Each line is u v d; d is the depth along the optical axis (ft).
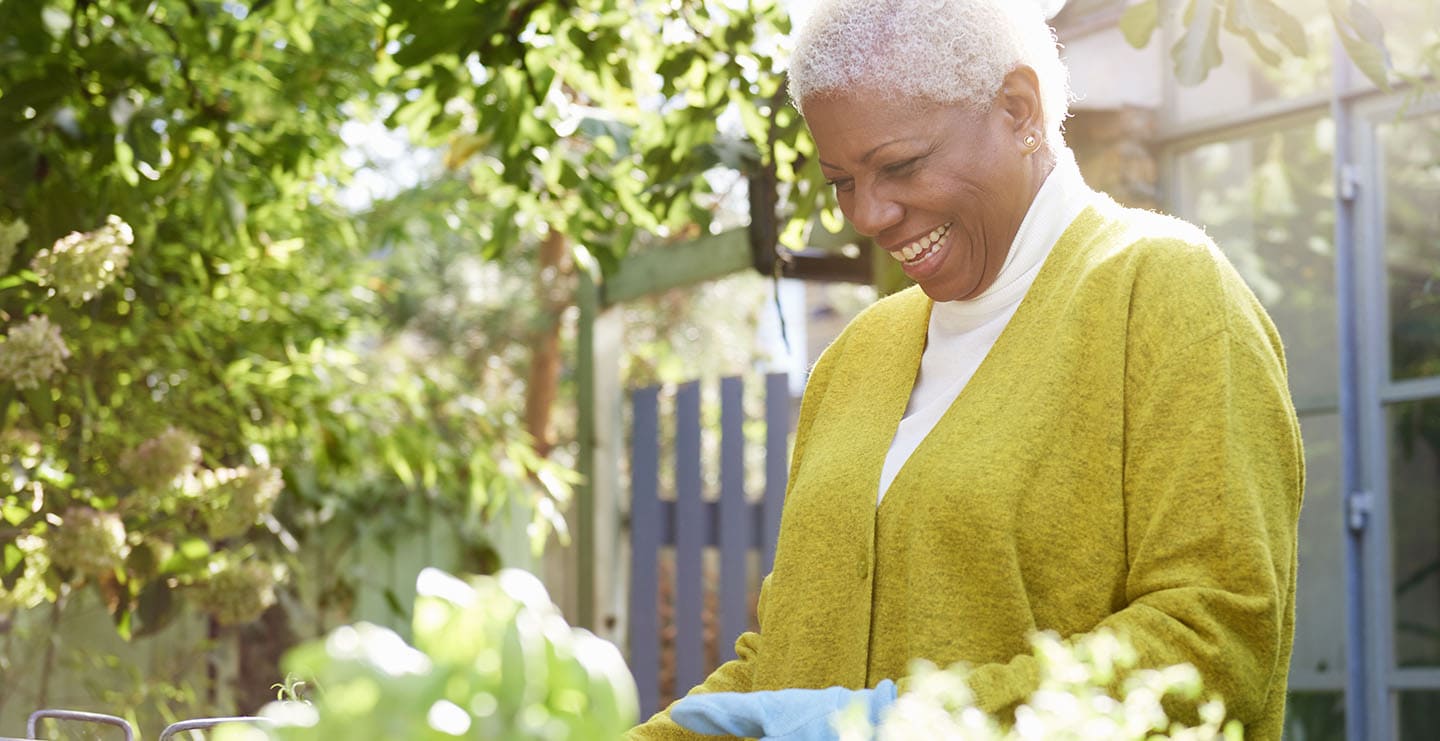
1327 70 15.76
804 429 5.95
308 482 18.35
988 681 4.03
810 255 16.12
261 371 13.92
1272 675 4.25
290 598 16.93
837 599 5.04
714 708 3.67
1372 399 15.44
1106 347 4.65
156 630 11.53
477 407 16.80
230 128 12.66
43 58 10.91
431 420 16.46
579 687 2.14
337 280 16.49
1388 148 15.42
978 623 4.59
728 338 35.86
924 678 2.61
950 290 5.02
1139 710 2.69
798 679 5.10
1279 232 16.22
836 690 3.74
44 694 13.76
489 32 9.64
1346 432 15.47
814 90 4.85
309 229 16.06
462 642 2.13
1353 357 15.58
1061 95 5.03
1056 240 4.95
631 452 20.98
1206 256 4.62
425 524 20.72
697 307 35.47
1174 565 4.30
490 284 34.27
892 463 5.04
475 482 16.17
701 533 19.67
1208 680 4.07
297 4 13.20
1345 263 15.60
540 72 11.11
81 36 11.52
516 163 11.19
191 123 11.87
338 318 15.97
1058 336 4.73
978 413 4.77
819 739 3.64
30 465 10.71
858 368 5.59
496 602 2.16
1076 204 5.02
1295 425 4.50
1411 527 15.20
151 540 11.24
